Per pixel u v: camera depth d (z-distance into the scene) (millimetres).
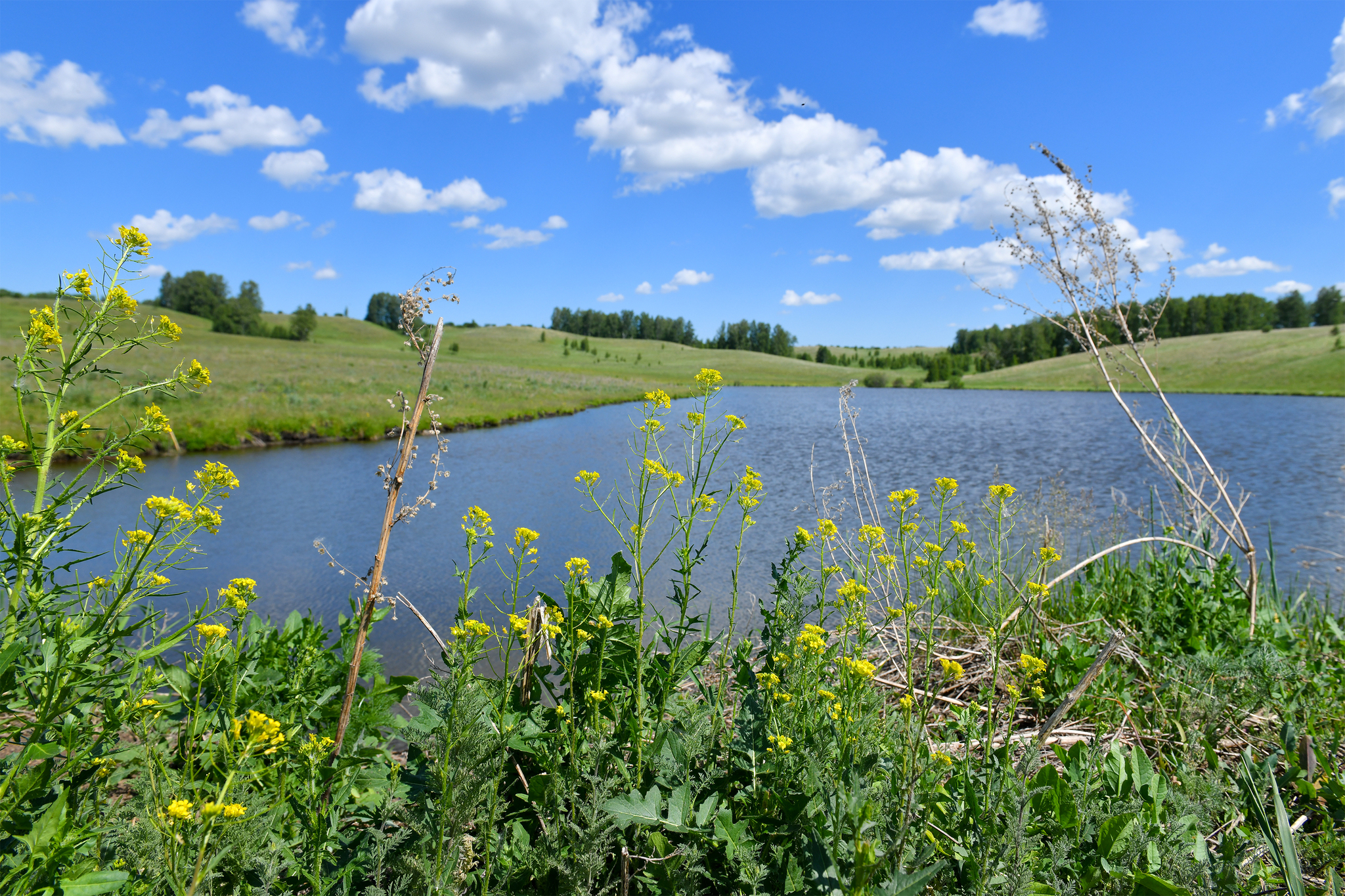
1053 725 2146
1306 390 57969
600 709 2387
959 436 25609
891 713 2623
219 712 2338
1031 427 29781
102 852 1886
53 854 1571
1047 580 5270
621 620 2467
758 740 2174
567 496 12625
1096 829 2043
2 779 1852
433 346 2170
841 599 2621
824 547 2775
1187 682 3146
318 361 55688
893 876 1565
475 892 1929
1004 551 5164
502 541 9336
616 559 2561
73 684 1814
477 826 2029
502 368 72250
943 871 1849
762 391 76812
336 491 13445
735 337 177250
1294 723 2654
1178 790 2445
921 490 12906
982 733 2842
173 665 2451
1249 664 3244
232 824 1667
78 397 18422
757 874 1758
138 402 16844
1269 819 2191
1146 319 4871
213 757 2043
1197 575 4598
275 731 1728
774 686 2230
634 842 1991
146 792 1908
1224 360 79188
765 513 10477
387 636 5934
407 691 2561
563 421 30812
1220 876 1821
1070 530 7957
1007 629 4027
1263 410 38656
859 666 2002
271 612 6633
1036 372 101875
